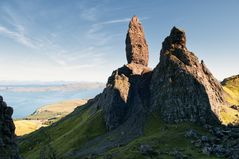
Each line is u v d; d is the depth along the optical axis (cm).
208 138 18550
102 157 18350
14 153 9556
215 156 16475
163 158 16538
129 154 17450
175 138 19288
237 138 18725
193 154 16812
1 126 9706
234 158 15838
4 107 10169
